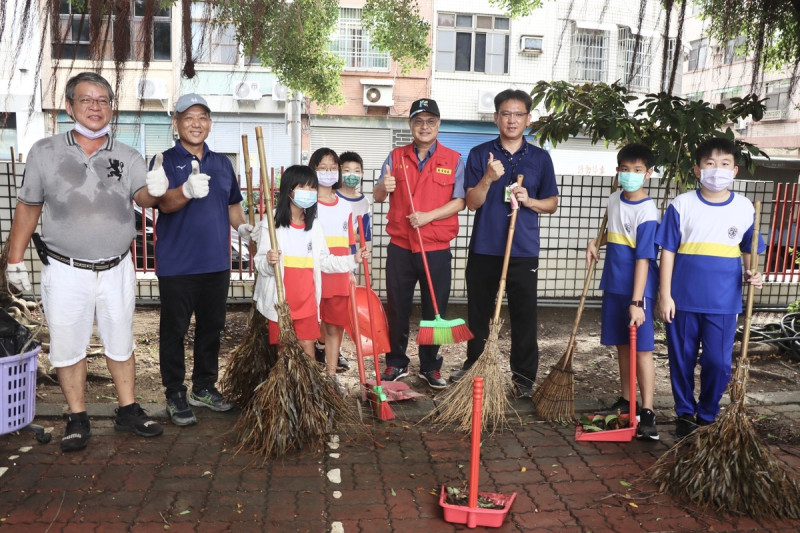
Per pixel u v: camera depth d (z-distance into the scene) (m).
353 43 17.00
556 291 7.08
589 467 3.41
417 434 3.81
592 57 13.11
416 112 4.37
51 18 3.05
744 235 3.60
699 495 2.99
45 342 5.18
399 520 2.84
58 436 3.63
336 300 4.35
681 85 5.64
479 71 17.66
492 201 4.40
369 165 17.77
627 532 2.79
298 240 3.93
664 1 3.72
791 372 5.18
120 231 3.48
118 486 3.07
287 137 17.03
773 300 7.21
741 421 3.07
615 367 5.27
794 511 2.94
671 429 3.96
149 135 14.31
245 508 2.90
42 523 2.74
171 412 3.84
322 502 2.98
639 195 3.84
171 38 7.91
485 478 3.26
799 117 14.84
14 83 3.12
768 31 3.97
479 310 4.57
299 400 3.53
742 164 5.69
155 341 5.58
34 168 3.29
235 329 6.03
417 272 4.56
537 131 6.34
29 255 6.44
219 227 3.84
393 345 4.66
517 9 7.89
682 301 3.66
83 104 3.28
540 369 5.20
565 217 6.95
